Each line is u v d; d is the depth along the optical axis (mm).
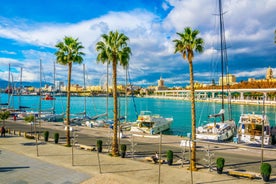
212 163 22625
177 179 18656
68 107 30797
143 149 29594
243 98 170125
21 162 22906
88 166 21828
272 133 35000
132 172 20281
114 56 26266
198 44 21828
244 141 31344
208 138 34469
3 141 33094
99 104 146000
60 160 23703
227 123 42750
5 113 38000
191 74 21812
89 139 36312
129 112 101875
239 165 22938
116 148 26094
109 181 18047
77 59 31078
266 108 120688
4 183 17562
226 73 51938
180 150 29109
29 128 46625
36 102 161375
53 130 44562
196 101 189125
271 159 25078
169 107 131375
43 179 18422
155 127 44594
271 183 17703
